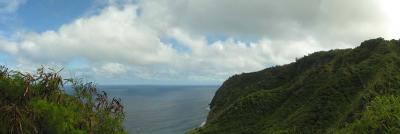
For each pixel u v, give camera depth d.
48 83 12.23
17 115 10.61
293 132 85.81
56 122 11.61
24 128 10.83
